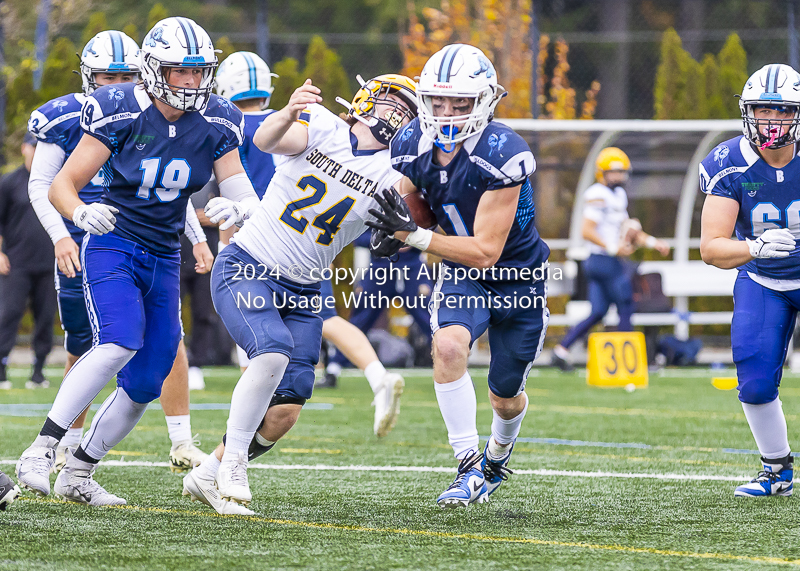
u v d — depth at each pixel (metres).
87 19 63.91
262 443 14.54
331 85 54.47
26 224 32.94
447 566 10.95
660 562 11.23
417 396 32.81
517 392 14.73
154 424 25.38
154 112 14.13
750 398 15.80
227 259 14.21
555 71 63.00
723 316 44.84
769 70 15.00
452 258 13.44
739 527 13.39
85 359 14.09
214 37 58.22
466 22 62.03
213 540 12.28
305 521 13.70
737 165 15.52
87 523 13.34
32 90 49.75
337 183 13.85
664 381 38.19
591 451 21.25
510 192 13.32
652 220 47.94
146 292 14.62
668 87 55.69
